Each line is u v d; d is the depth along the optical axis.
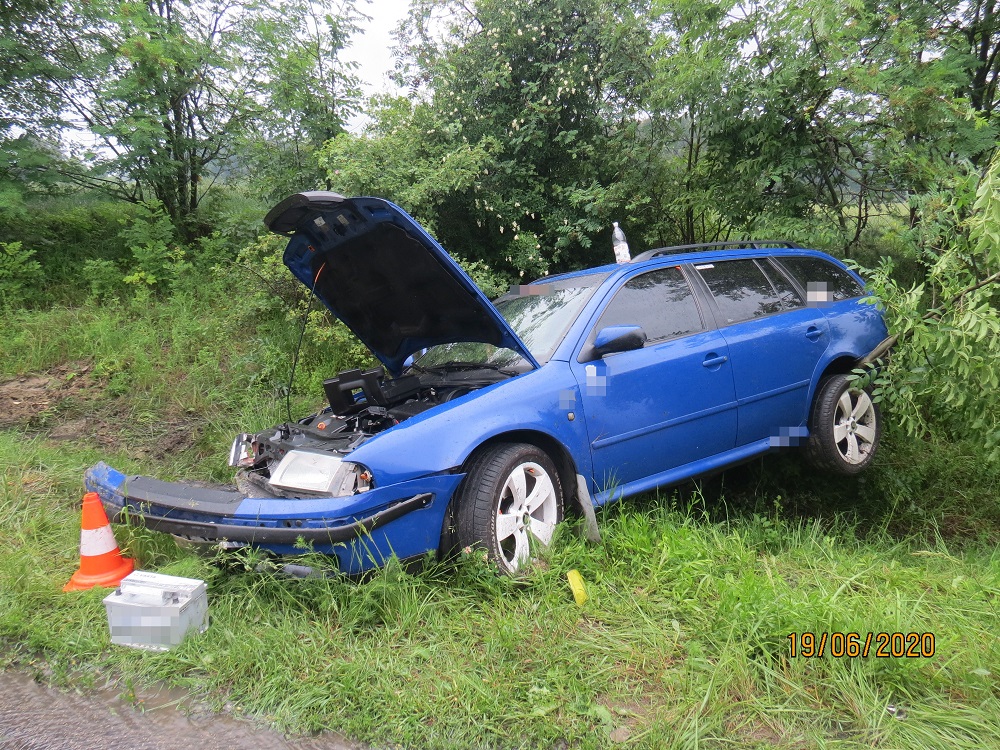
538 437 3.63
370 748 2.26
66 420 6.14
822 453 4.97
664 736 2.22
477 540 3.23
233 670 2.65
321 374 6.61
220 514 3.11
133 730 2.38
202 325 7.66
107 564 3.45
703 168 7.80
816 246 6.92
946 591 3.29
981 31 7.52
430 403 3.75
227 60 9.52
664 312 4.36
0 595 3.22
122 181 9.62
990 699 2.38
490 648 2.71
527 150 8.40
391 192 7.46
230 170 10.16
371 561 3.07
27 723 2.43
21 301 8.15
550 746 2.22
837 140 6.61
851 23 6.12
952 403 4.57
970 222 3.92
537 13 8.19
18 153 8.45
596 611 3.06
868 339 5.31
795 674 2.51
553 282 4.68
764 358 4.62
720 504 5.01
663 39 6.92
